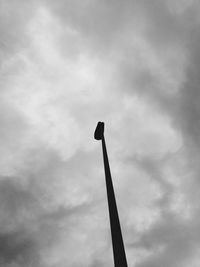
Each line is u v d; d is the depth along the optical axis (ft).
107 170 41.37
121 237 32.09
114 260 30.53
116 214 34.55
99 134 49.29
